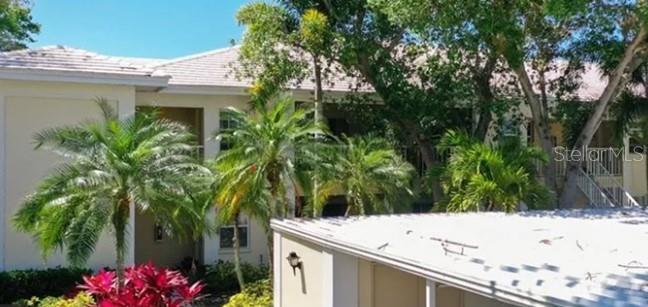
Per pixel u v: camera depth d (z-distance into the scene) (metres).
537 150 19.25
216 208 18.72
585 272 7.28
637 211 15.64
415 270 8.30
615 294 6.13
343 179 19.31
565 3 16.95
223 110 23.33
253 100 20.94
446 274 7.65
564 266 7.70
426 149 23.64
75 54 19.94
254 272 21.42
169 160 15.01
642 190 28.70
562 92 24.19
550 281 6.79
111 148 14.46
